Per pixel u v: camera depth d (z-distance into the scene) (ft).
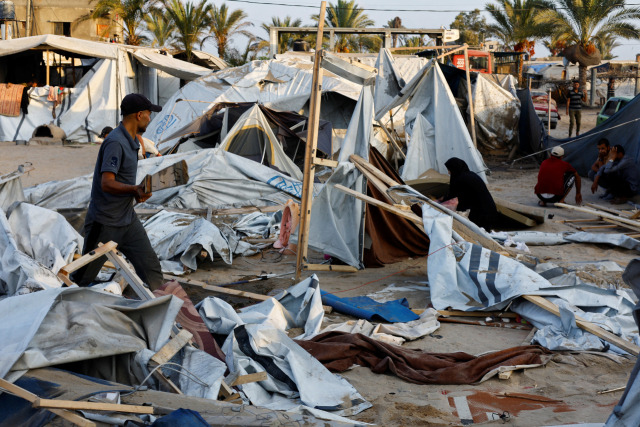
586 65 130.52
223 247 25.29
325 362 15.62
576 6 128.06
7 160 57.88
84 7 115.75
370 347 16.31
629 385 9.44
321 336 16.83
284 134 44.68
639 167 40.86
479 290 20.22
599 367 15.81
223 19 142.82
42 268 17.99
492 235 27.73
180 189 34.37
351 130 26.48
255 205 34.71
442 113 41.83
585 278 20.58
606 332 17.10
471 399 14.11
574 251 27.84
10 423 9.59
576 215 36.60
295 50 82.69
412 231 26.84
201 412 10.76
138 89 85.20
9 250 18.04
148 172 34.30
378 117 44.78
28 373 10.50
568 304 18.26
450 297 20.45
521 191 45.42
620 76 132.05
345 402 13.60
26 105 74.69
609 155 41.01
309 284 18.95
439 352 17.11
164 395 11.08
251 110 42.70
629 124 45.14
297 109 55.16
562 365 15.98
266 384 13.75
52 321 11.46
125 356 11.93
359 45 148.36
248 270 25.44
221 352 14.85
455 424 12.86
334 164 24.25
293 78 62.39
